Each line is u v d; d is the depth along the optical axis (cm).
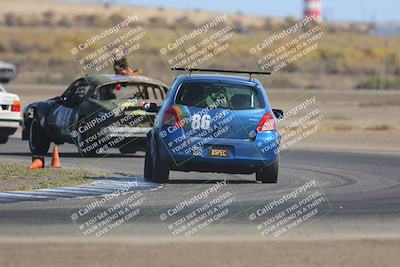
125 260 3525
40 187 5631
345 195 5484
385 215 4734
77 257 3566
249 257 3603
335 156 8294
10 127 8744
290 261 3534
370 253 3694
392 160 7975
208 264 3469
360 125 11906
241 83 5906
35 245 3794
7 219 4434
